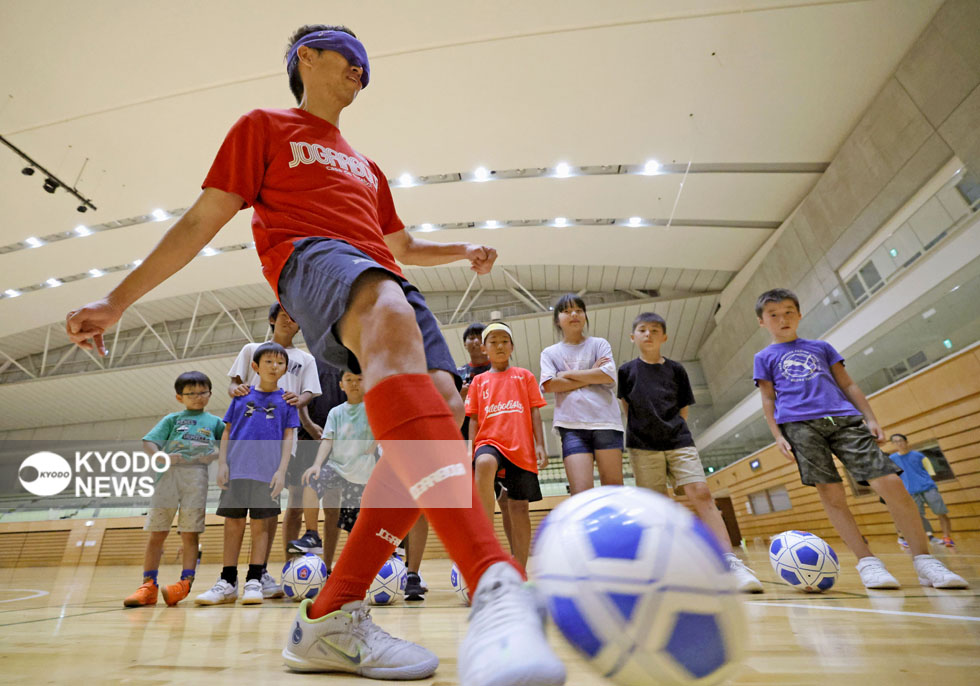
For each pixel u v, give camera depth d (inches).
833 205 319.0
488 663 17.2
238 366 106.0
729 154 314.5
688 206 363.9
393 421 22.0
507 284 542.0
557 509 23.8
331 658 30.0
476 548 20.7
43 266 392.8
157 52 248.4
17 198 327.9
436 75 265.7
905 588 61.8
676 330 542.6
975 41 224.7
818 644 32.4
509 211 365.4
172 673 31.3
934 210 247.8
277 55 251.9
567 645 20.5
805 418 73.5
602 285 529.0
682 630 18.5
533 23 243.9
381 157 311.7
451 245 46.0
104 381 594.2
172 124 284.7
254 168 32.5
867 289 295.6
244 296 569.6
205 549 266.5
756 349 428.5
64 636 47.9
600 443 75.7
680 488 83.7
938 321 236.4
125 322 585.6
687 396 84.9
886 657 28.2
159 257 29.5
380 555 31.7
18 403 622.2
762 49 254.5
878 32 247.4
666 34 248.5
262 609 70.2
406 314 25.0
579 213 369.4
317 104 38.4
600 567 19.7
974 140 228.2
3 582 163.5
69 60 250.4
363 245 31.3
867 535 273.1
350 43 39.6
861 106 282.8
